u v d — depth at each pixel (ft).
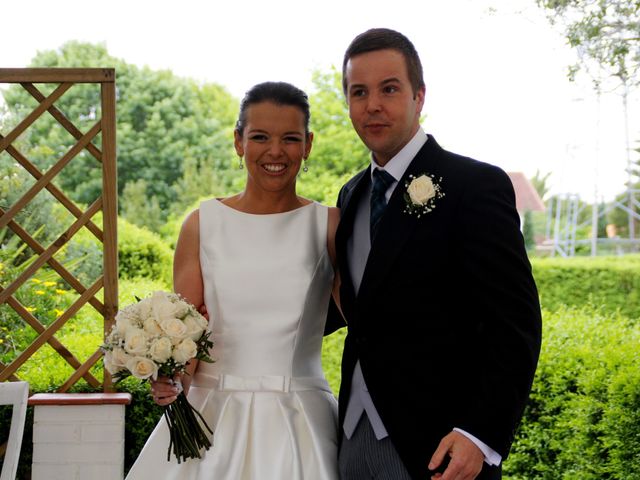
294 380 8.13
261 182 8.23
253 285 8.18
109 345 7.52
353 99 7.47
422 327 7.11
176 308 7.48
